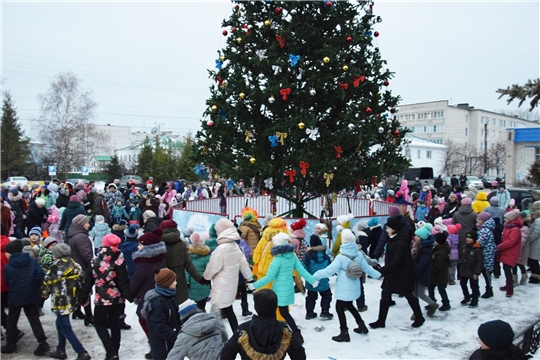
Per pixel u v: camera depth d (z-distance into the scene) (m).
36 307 5.75
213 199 14.55
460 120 74.12
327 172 9.41
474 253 7.63
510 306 7.78
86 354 5.53
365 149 10.55
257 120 10.39
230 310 5.86
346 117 9.34
